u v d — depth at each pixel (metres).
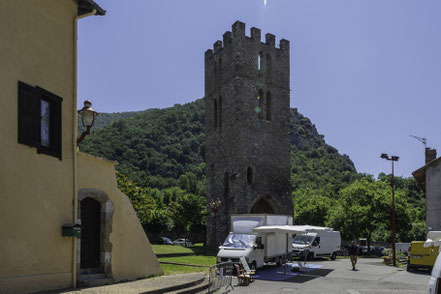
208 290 12.88
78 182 11.30
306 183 117.62
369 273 21.62
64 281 10.24
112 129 110.69
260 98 46.38
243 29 45.34
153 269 15.25
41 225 9.55
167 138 113.50
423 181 29.67
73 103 11.04
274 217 24.25
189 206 51.22
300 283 17.58
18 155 8.97
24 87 9.25
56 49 10.48
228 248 21.38
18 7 9.22
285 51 48.88
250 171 43.78
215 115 48.44
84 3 11.46
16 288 8.69
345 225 48.56
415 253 22.81
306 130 174.62
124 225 13.47
